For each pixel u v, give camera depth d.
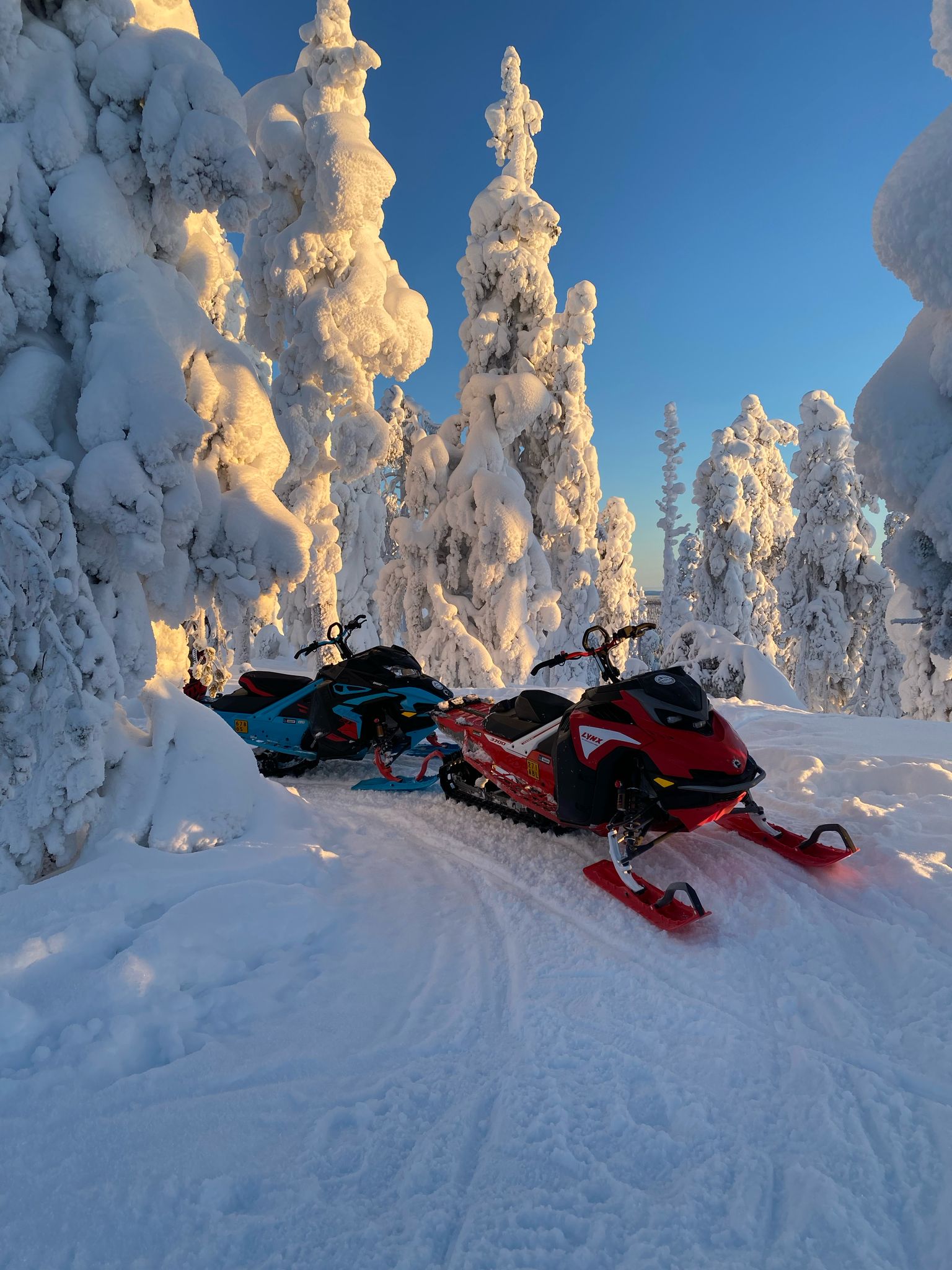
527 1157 2.24
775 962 3.29
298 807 5.16
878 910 3.62
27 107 4.55
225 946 3.49
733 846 4.50
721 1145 2.27
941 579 6.39
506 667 20.30
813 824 4.75
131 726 5.14
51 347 4.73
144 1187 2.15
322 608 17.50
